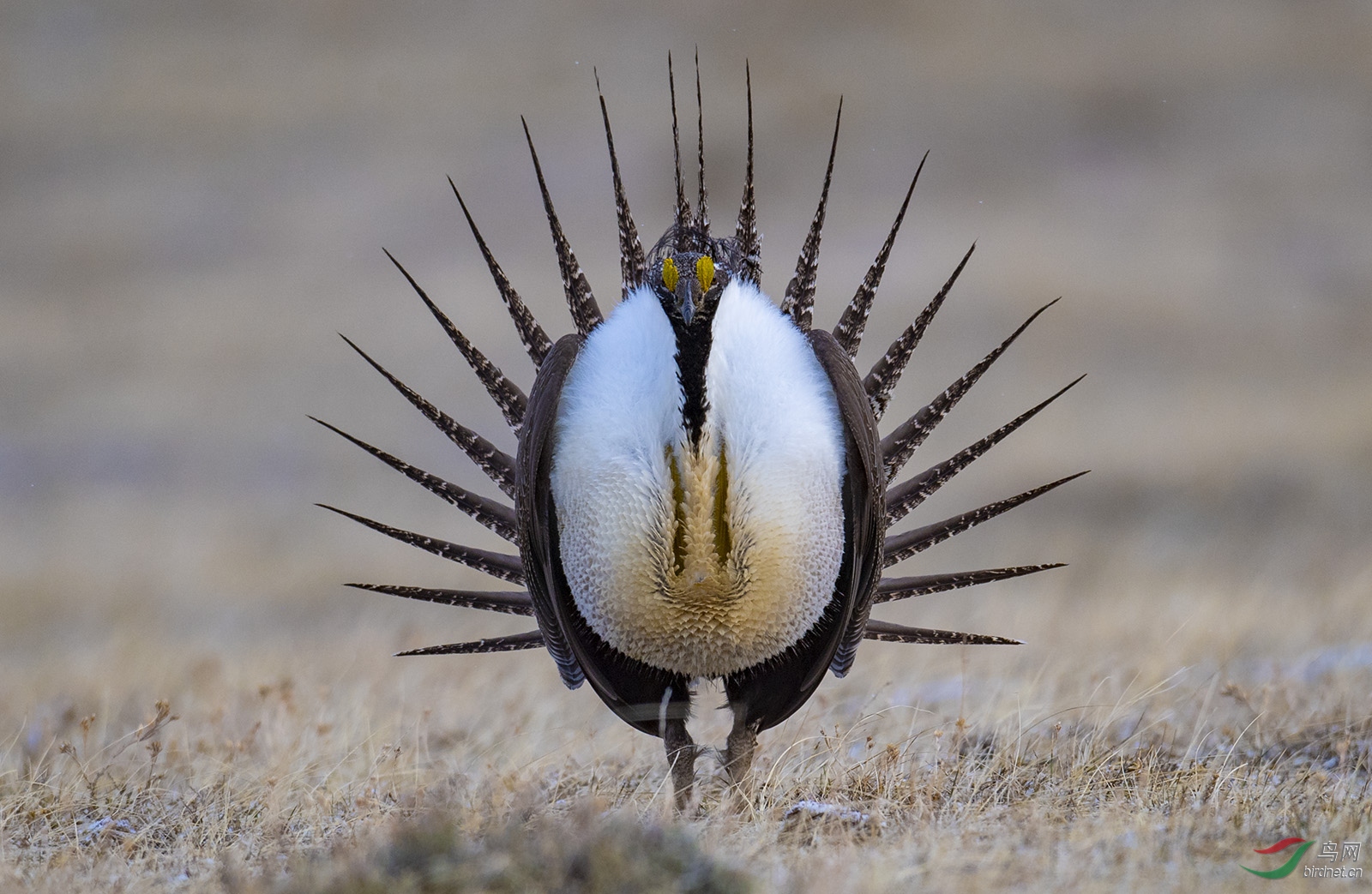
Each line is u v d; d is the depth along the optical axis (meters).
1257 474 47.94
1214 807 11.08
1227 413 58.50
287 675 18.12
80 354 76.62
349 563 41.44
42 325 82.88
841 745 12.58
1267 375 66.62
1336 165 100.12
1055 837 10.22
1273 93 112.25
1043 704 14.41
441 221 100.69
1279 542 39.88
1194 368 67.81
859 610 12.05
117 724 17.16
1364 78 114.00
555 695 16.98
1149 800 11.38
